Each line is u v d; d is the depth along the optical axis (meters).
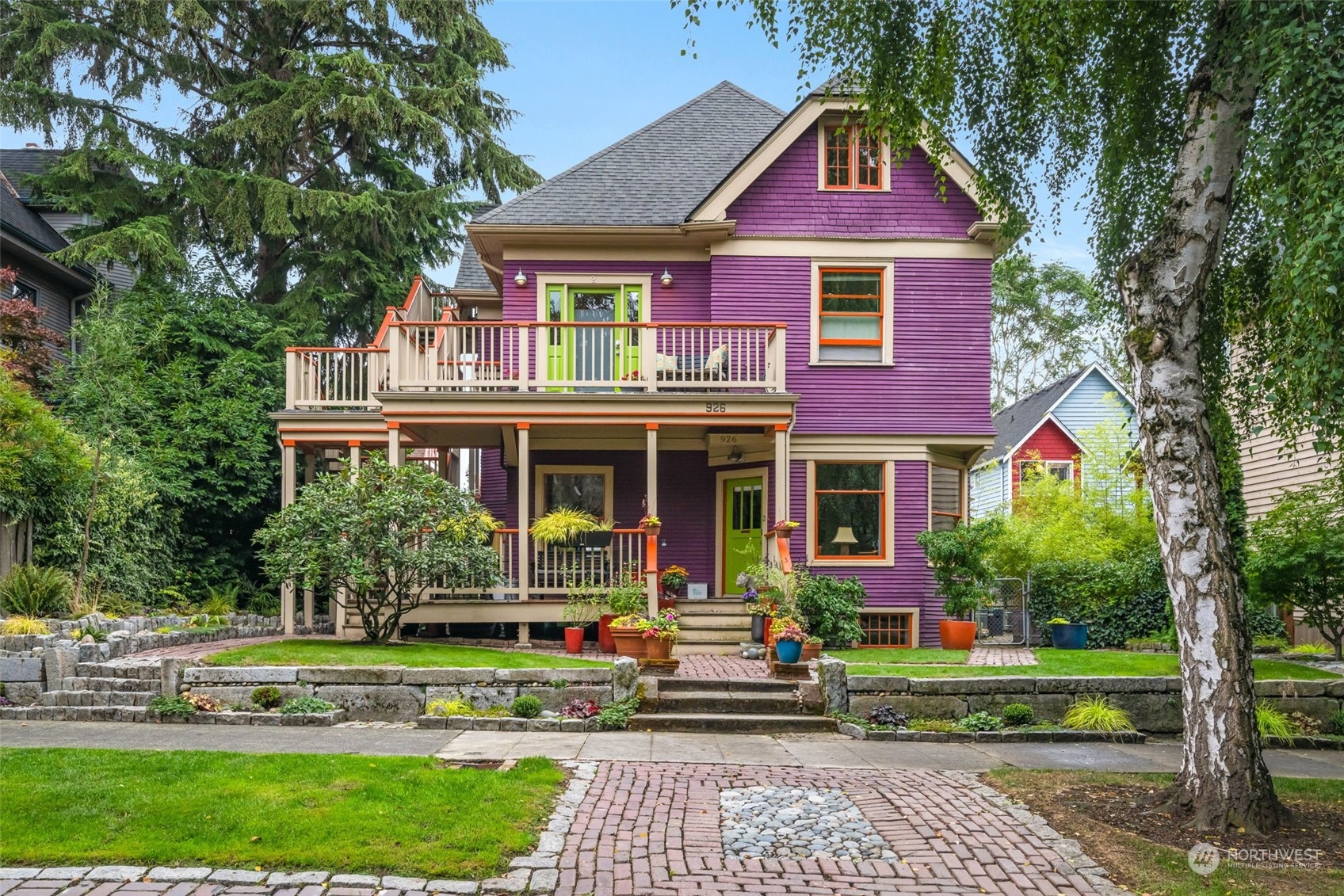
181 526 18.33
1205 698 7.05
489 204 26.83
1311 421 6.69
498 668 11.28
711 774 8.14
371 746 8.79
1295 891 5.69
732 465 17.14
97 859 5.67
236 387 19.53
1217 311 9.07
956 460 17.48
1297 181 6.48
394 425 14.79
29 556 14.49
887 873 5.93
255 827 6.15
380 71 24.17
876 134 10.24
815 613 15.13
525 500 14.84
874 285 16.97
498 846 6.01
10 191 22.97
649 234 16.97
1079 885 5.80
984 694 11.06
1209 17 7.71
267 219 23.47
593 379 16.23
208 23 23.59
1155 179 9.30
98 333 16.95
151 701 10.59
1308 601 13.43
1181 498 7.26
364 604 13.88
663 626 12.16
